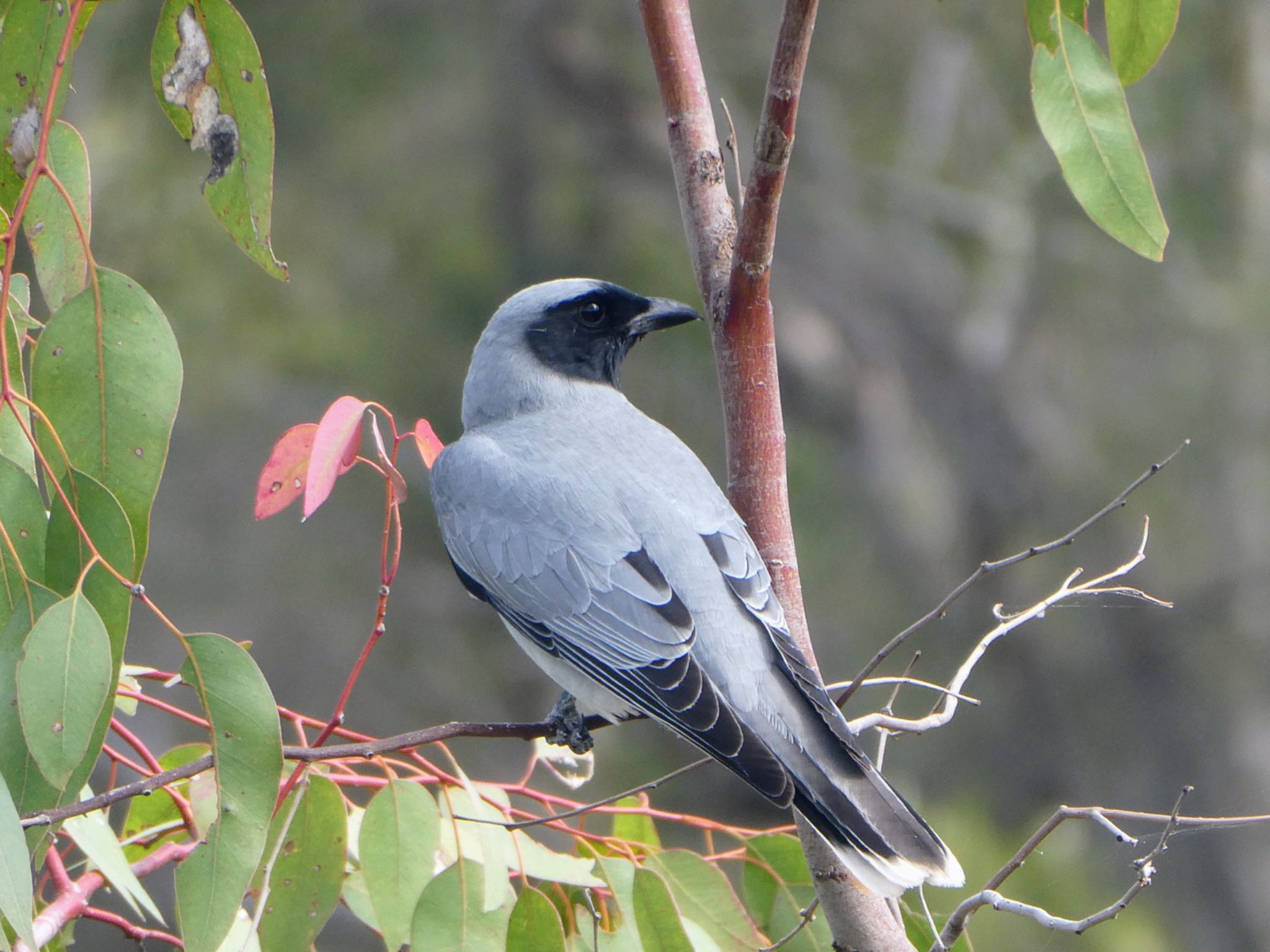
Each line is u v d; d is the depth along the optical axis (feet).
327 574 50.96
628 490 18.88
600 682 17.88
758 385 16.30
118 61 45.14
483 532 19.29
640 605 17.78
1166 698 49.03
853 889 15.21
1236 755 48.06
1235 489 48.19
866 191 50.70
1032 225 49.65
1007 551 51.03
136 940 15.48
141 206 45.19
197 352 45.88
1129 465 49.32
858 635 48.80
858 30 50.26
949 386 51.85
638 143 49.49
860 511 50.75
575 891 17.49
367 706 49.75
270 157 16.76
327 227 47.75
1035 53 16.40
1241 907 47.55
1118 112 16.17
